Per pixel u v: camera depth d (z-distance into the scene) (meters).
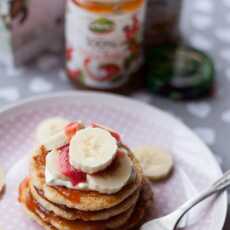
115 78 0.65
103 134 0.53
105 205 0.51
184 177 0.58
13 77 0.67
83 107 0.62
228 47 0.72
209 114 0.65
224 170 0.61
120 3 0.61
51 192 0.52
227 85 0.68
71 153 0.51
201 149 0.59
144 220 0.55
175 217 0.55
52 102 0.62
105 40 0.63
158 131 0.61
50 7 0.68
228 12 0.76
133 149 0.59
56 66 0.69
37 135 0.60
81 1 0.61
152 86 0.66
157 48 0.69
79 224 0.52
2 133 0.60
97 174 0.52
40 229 0.54
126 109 0.62
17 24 0.66
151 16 0.68
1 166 0.58
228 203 0.58
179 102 0.66
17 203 0.56
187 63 0.68
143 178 0.56
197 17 0.75
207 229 0.54
